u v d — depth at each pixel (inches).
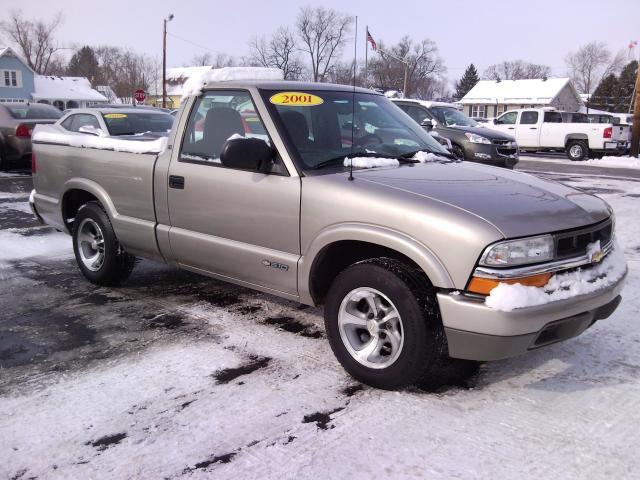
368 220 134.0
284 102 162.9
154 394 136.2
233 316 185.0
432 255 124.6
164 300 200.1
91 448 115.6
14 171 549.3
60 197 222.2
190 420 125.1
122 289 212.1
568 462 109.7
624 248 273.3
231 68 182.4
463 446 114.9
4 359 154.9
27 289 212.4
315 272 147.5
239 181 159.0
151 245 188.7
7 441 118.0
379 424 122.8
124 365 151.0
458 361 152.1
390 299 129.4
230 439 118.2
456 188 138.6
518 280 120.7
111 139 201.9
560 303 122.9
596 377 142.9
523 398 133.3
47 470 109.0
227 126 167.3
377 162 155.7
